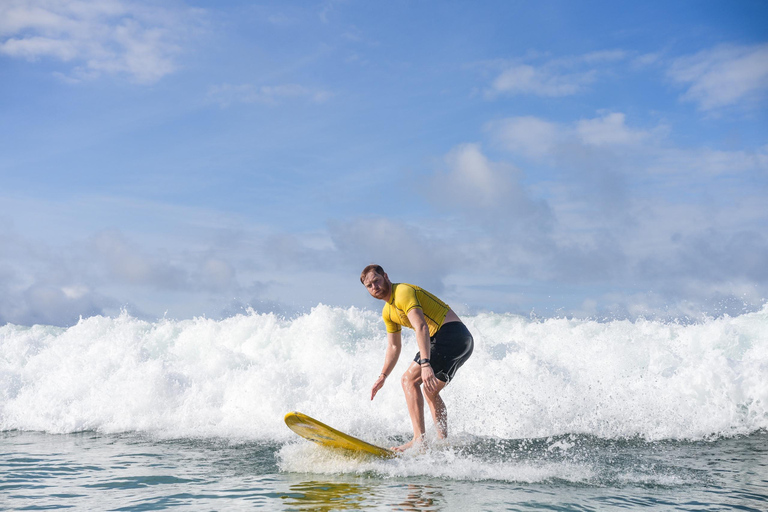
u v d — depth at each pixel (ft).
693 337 27.32
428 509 9.41
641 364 22.99
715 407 18.60
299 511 9.30
